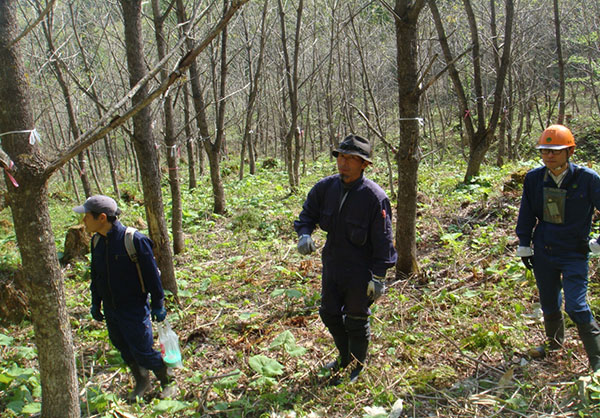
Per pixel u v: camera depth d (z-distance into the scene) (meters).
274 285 5.64
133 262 3.42
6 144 2.41
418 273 5.32
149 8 13.83
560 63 10.03
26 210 2.47
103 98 13.59
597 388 2.88
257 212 9.02
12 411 3.29
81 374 4.00
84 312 5.26
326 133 21.53
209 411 3.31
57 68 8.76
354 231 3.31
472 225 6.98
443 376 3.43
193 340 4.46
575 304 3.20
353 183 3.35
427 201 8.52
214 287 5.76
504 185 8.08
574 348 3.58
